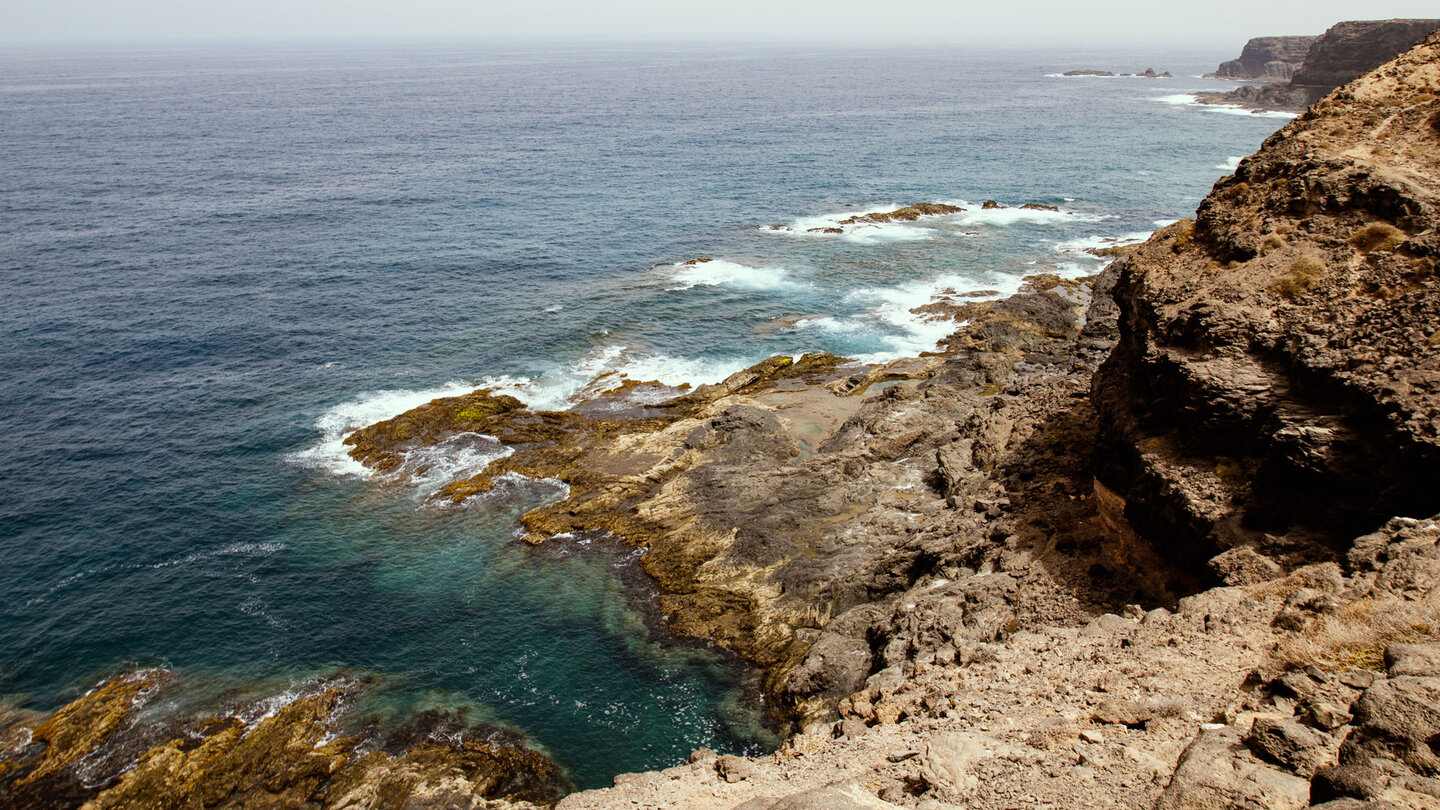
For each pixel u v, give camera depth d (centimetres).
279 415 4744
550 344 5638
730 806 1667
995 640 2480
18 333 5656
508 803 2461
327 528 3812
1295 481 2139
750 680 2955
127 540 3722
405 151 12650
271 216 8662
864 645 2872
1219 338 2473
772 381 4953
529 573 3512
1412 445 1911
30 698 2919
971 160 11988
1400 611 1565
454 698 2917
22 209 8669
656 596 3353
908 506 3600
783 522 3575
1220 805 1081
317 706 2861
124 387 5025
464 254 7538
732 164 11819
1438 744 1002
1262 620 1800
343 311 6181
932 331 5772
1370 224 2467
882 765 1670
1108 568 2639
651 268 7212
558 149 12988
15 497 3997
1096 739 1492
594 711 2862
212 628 3228
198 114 17050
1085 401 3716
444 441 4444
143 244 7612
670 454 4166
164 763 2623
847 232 8238
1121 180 10488
